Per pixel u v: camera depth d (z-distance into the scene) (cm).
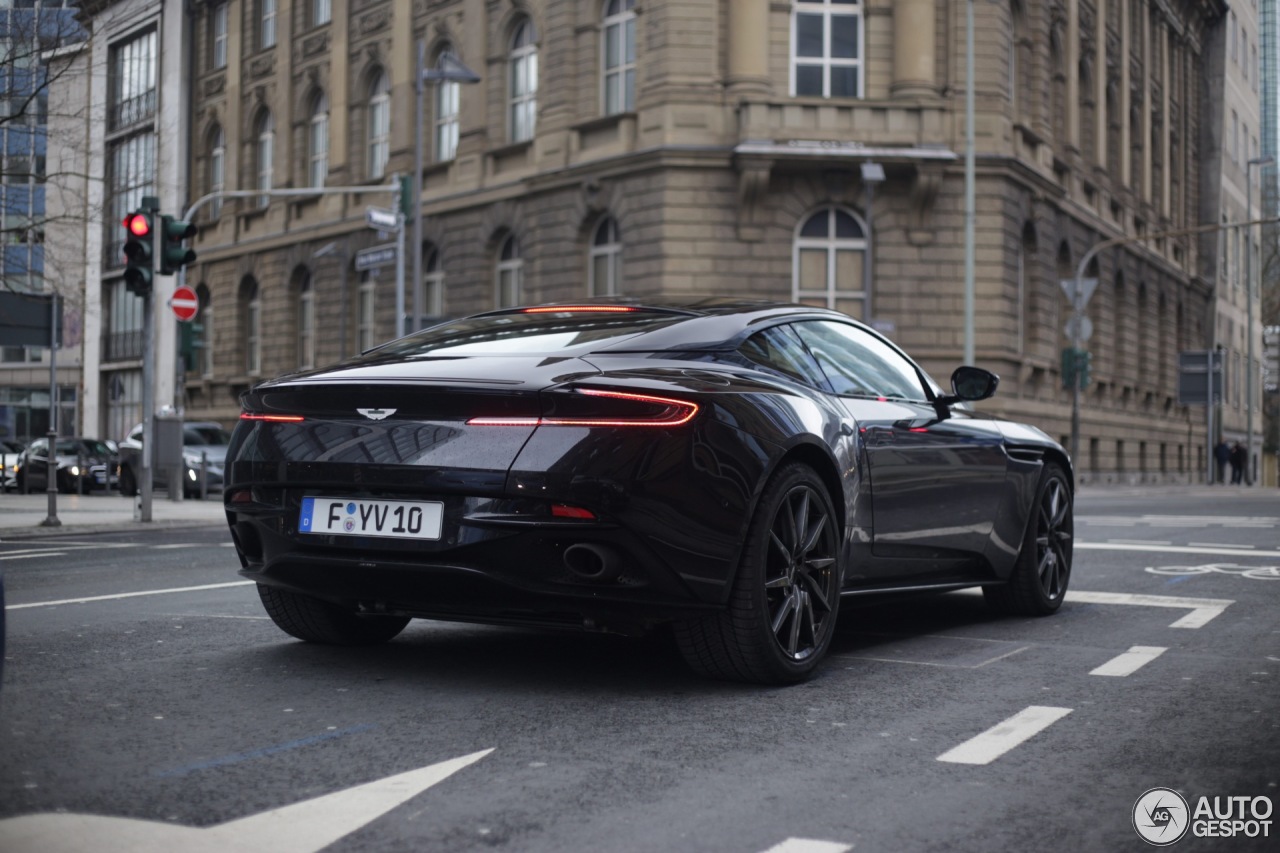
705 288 2703
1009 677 491
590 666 505
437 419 435
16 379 4878
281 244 3875
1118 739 390
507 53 3150
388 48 3512
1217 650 555
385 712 419
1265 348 6278
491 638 569
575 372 439
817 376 528
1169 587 794
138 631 583
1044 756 369
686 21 2708
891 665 517
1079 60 3584
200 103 4262
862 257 2777
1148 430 4266
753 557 450
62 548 1135
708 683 474
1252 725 409
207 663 502
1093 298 3747
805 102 2692
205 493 2264
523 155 3059
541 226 2989
